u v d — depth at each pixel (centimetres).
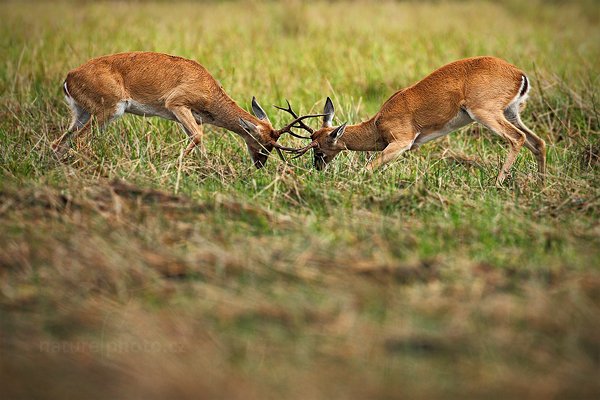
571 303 774
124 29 2219
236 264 853
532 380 673
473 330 736
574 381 672
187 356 709
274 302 786
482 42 2194
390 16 2611
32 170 1196
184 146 1403
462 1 3105
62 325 756
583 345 718
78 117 1400
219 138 1506
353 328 743
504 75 1330
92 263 849
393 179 1220
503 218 1021
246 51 2045
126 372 687
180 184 1168
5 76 1742
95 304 790
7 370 691
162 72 1400
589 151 1383
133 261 856
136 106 1405
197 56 1955
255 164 1380
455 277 842
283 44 2156
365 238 949
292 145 1482
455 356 703
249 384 669
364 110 1678
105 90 1362
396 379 676
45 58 1866
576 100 1590
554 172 1308
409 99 1371
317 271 852
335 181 1202
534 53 2056
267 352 712
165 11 2641
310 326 748
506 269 865
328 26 2383
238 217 1025
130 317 761
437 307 774
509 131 1315
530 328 740
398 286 826
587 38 2398
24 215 990
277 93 1720
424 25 2462
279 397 652
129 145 1339
